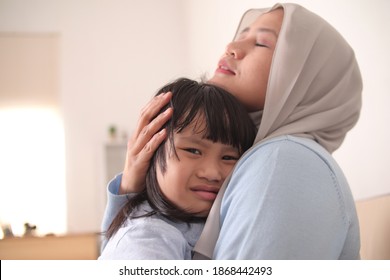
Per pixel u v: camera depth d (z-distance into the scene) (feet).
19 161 12.42
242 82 2.64
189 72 12.56
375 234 2.98
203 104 2.39
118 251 2.18
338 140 2.85
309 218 1.94
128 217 2.51
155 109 2.58
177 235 2.21
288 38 2.52
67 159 12.64
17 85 12.64
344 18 3.86
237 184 2.19
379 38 3.34
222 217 2.24
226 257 1.98
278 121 2.52
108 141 12.55
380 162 3.38
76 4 13.20
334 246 2.04
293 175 2.01
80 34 13.14
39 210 12.34
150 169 2.54
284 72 2.49
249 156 2.27
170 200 2.35
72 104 12.85
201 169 2.34
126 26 13.46
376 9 3.37
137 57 13.39
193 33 11.83
